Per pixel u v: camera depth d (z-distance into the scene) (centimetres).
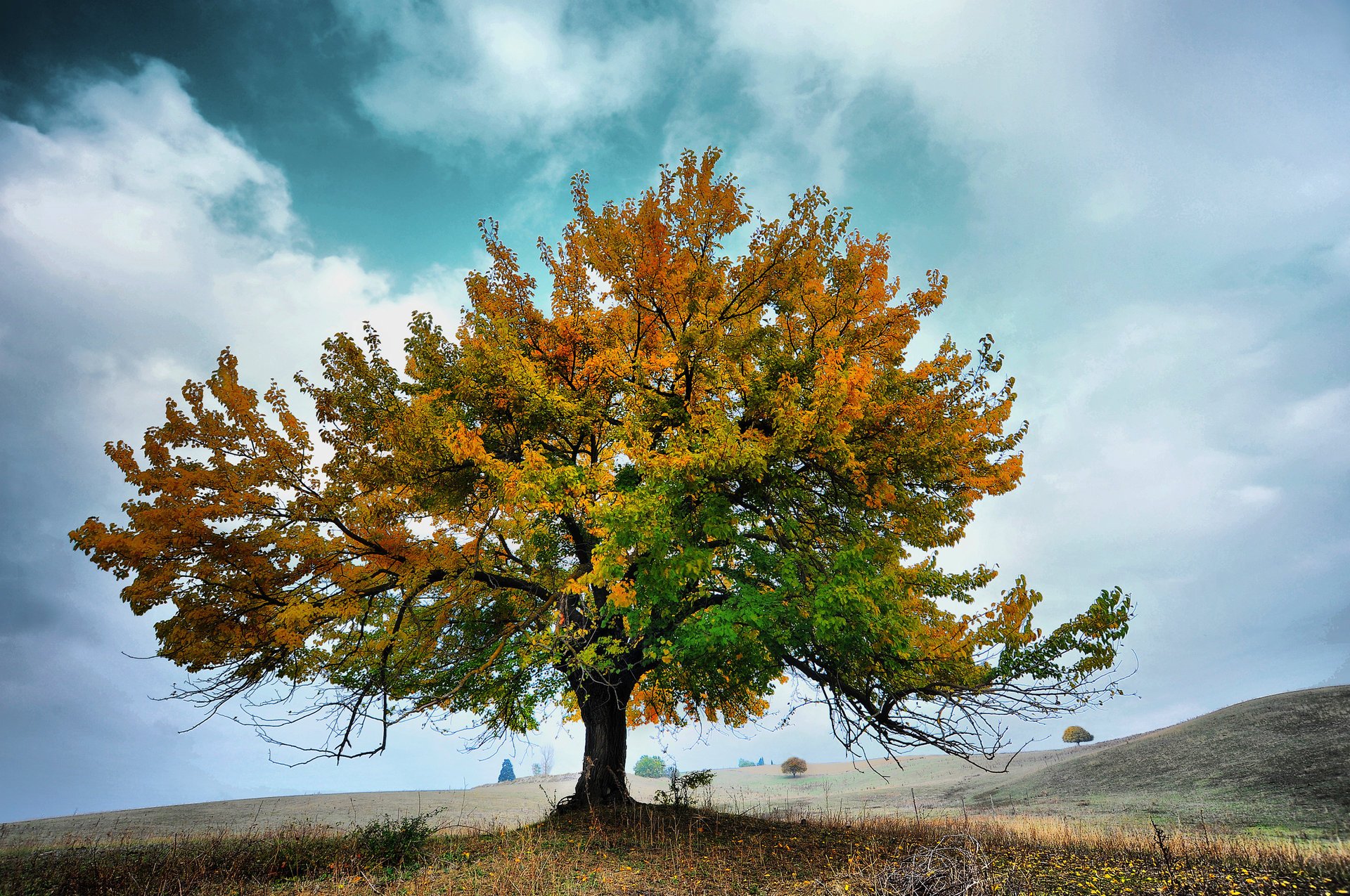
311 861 959
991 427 1012
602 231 1075
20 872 918
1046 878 897
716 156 1016
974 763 966
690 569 840
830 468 906
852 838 1127
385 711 919
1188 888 836
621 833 1089
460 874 864
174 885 833
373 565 1007
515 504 861
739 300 1136
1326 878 873
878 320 1093
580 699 1365
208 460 941
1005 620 977
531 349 1103
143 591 852
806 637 1057
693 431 918
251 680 1038
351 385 1059
